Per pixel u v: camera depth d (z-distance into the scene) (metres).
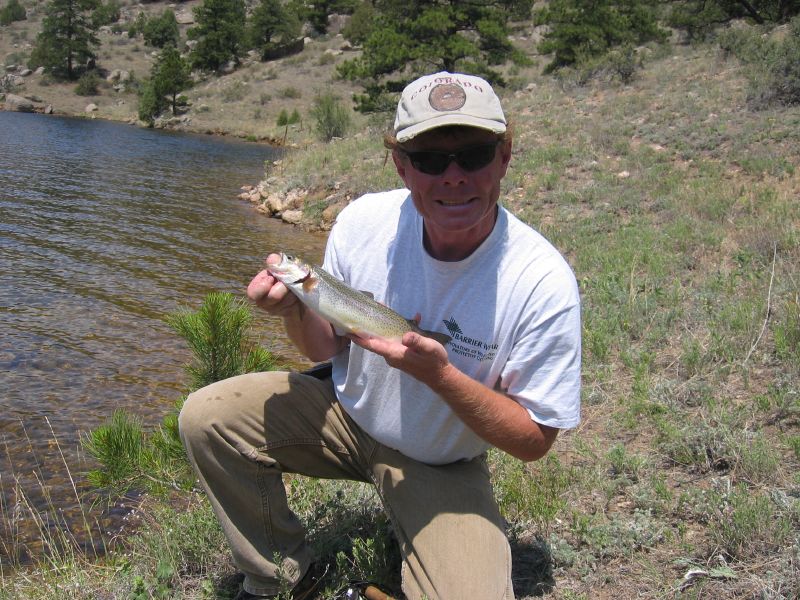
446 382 1.23
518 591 1.58
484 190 1.26
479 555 1.31
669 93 9.18
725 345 2.80
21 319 4.23
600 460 2.15
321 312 1.27
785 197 5.31
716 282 3.68
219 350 2.16
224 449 1.44
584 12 16.94
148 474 2.00
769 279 3.55
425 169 1.24
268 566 1.48
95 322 4.24
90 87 31.16
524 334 1.32
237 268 5.68
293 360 3.64
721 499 1.79
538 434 1.32
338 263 1.47
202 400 1.44
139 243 6.34
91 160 12.35
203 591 1.63
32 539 2.22
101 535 2.24
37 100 28.78
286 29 34.06
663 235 4.87
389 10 15.74
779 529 1.64
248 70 31.64
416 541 1.37
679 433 2.18
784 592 1.47
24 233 6.44
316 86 28.16
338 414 1.50
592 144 7.71
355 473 1.55
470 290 1.33
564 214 5.93
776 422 2.22
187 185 10.11
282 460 1.48
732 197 5.45
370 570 1.55
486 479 1.48
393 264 1.40
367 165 8.67
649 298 3.53
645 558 1.66
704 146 6.90
